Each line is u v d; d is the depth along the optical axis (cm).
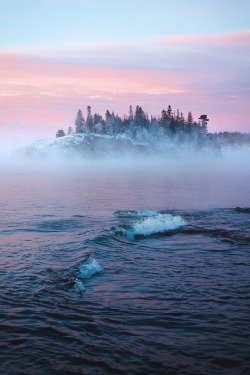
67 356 1046
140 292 1525
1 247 2222
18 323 1233
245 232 2694
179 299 1454
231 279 1695
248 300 1451
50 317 1279
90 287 1572
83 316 1291
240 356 1051
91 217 3481
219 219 3294
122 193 5931
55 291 1505
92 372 975
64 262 1892
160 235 2611
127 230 2589
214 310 1355
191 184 7688
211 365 1005
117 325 1229
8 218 3406
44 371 978
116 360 1027
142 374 966
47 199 5084
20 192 6109
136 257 2058
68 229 2847
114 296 1477
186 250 2214
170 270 1825
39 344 1107
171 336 1160
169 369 987
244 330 1202
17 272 1730
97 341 1127
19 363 1012
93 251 2136
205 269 1847
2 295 1455
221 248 2259
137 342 1123
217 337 1155
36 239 2461
